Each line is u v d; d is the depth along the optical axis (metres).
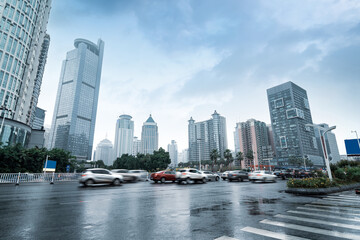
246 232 5.21
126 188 16.22
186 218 6.68
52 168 25.20
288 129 168.00
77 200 9.95
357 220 6.40
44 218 6.48
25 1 56.34
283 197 11.71
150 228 5.56
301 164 140.50
